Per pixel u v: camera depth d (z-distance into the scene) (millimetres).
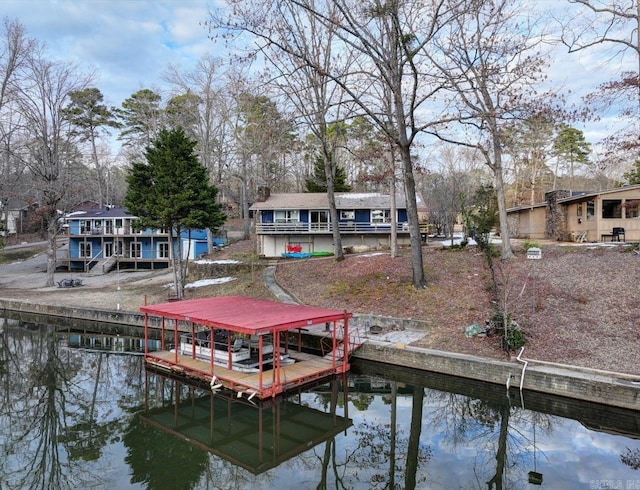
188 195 26125
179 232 28000
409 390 15977
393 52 21281
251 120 46062
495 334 16516
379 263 27391
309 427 13250
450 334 17609
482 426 12812
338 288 24734
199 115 47281
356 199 38719
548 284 19594
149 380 17828
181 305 19125
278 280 28656
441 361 15773
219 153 48438
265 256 36938
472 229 23594
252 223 55719
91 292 33219
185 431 13102
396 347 16938
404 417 13734
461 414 13688
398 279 23922
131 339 24672
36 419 14203
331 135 42625
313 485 9945
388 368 17078
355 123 38719
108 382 17734
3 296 32875
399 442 12102
